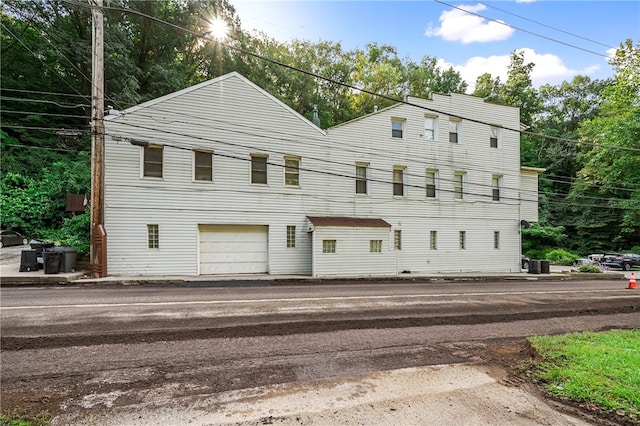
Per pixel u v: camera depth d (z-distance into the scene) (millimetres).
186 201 14320
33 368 4457
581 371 4473
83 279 11828
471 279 17000
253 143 15383
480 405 3693
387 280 15562
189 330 6273
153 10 23438
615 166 24703
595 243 35500
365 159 17531
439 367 4844
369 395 3885
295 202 16031
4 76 22094
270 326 6703
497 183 20844
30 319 6707
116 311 7531
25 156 20688
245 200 15180
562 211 38219
